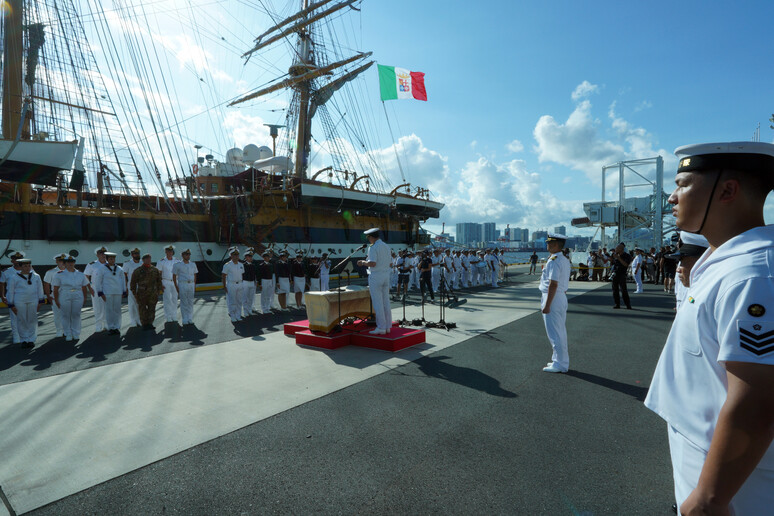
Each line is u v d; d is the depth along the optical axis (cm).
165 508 260
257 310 1303
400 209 3148
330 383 514
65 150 1416
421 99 2167
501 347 711
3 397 474
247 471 305
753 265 97
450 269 1908
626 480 288
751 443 88
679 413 120
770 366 87
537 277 2847
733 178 111
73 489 282
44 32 1822
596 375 544
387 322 730
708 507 93
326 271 1730
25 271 772
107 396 474
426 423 389
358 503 264
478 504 261
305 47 3269
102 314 932
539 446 341
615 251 1193
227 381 527
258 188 2448
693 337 116
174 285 1096
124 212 1692
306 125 3312
